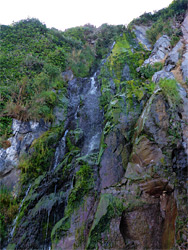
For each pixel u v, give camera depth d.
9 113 6.09
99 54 12.40
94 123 6.92
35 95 7.02
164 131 4.11
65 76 9.48
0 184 4.82
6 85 7.02
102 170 4.81
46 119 6.79
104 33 13.35
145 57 9.20
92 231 3.49
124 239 3.34
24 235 4.30
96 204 4.12
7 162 5.23
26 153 5.65
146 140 4.21
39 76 8.00
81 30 14.87
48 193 5.09
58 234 3.95
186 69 5.89
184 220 3.08
